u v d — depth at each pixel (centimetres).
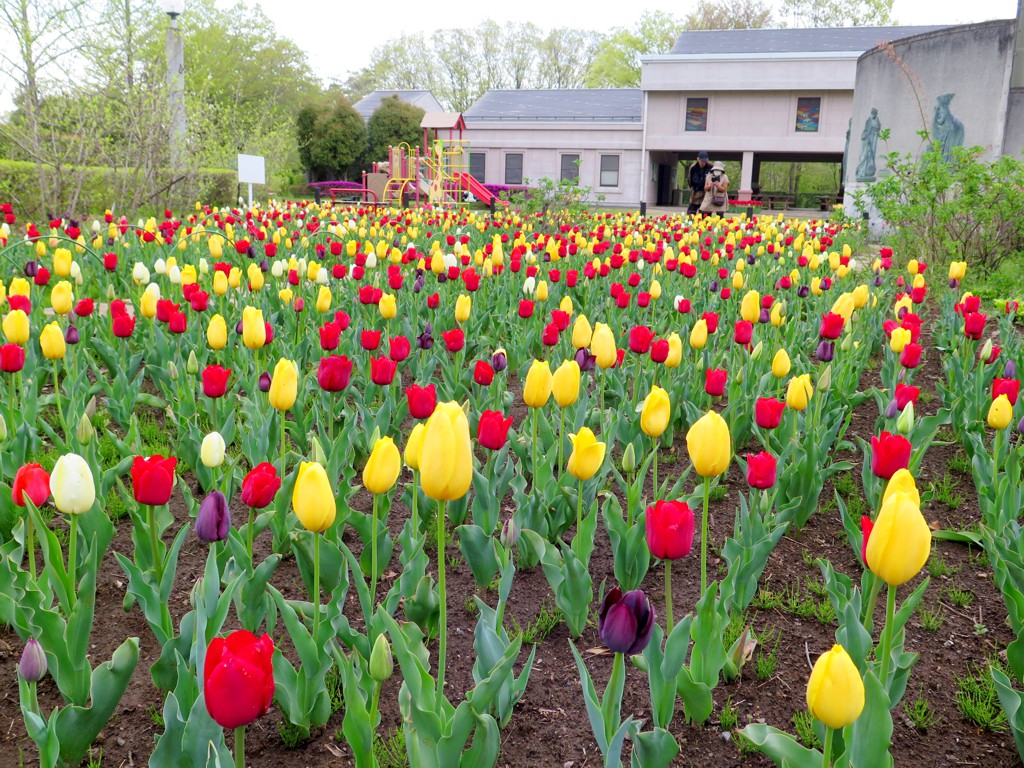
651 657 246
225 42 5847
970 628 341
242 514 426
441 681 231
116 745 262
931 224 1082
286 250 985
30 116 1558
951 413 515
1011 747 272
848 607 240
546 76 7688
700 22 6931
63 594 279
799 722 273
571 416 466
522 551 373
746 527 340
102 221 1498
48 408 552
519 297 826
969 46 1772
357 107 6494
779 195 4694
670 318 760
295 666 302
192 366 499
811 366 591
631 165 4597
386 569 373
